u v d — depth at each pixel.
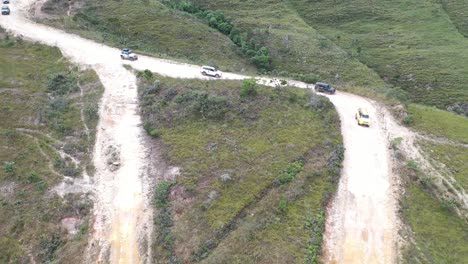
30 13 89.56
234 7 124.88
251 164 45.09
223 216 39.47
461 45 109.81
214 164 45.66
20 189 47.03
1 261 40.78
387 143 50.09
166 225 40.69
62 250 40.66
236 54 93.06
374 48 110.25
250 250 35.75
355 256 36.16
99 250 40.00
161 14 98.00
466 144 50.19
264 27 111.94
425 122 54.28
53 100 60.19
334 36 116.69
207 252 36.88
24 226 43.22
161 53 81.94
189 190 42.91
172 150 48.78
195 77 64.12
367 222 39.38
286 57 97.88
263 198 41.16
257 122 51.38
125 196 45.12
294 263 34.44
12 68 67.44
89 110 57.41
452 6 131.50
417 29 119.00
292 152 46.19
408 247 37.22
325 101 55.31
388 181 44.19
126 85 63.34
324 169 44.19
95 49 75.56
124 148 51.28
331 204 40.97
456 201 41.94
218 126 51.53
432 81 94.31
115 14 94.38
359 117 53.41
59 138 54.03
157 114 55.06
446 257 36.72
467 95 88.81
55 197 45.62
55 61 71.19
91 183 47.09
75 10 93.06
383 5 130.50
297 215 38.78
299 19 121.94
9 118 56.38
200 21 104.50
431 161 47.03
